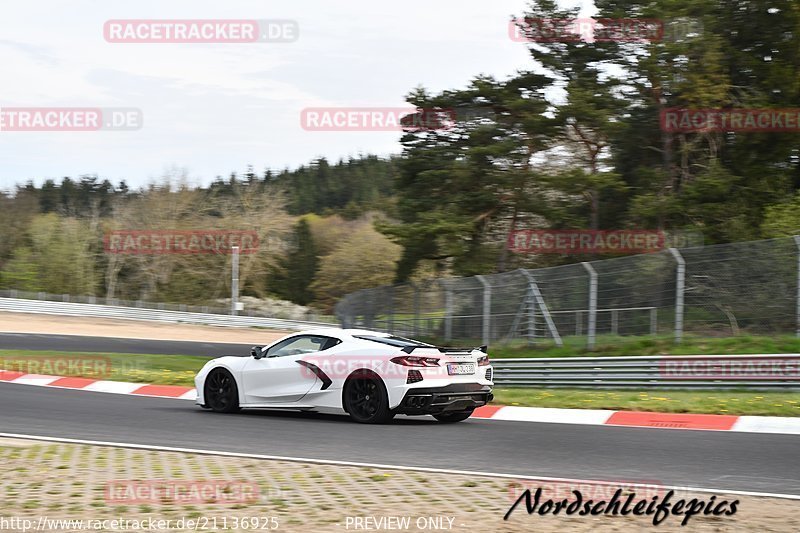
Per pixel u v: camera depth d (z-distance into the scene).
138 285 171.12
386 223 68.88
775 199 62.00
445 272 73.50
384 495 14.23
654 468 17.41
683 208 62.38
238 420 24.59
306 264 181.88
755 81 67.81
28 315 112.44
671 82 65.06
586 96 65.44
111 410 27.05
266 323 120.62
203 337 91.75
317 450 19.33
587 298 43.19
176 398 31.84
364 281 163.75
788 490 15.23
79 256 170.25
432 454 18.94
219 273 166.75
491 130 69.06
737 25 68.31
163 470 16.39
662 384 33.94
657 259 41.56
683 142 68.00
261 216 166.25
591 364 36.06
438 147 71.19
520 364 38.31
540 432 22.78
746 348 37.62
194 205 167.50
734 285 39.66
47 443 20.12
